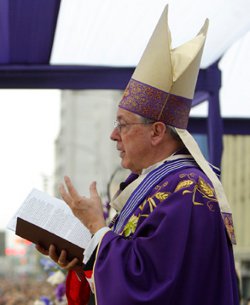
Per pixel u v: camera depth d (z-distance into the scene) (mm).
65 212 4910
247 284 16953
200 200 4352
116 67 9102
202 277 4230
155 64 4703
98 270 4227
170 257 4156
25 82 9094
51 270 10000
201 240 4254
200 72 8938
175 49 4824
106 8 7695
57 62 9086
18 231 4906
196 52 4730
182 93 4707
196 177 4449
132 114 4723
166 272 4125
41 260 9953
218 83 8906
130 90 4777
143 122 4703
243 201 32062
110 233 4402
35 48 8781
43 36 8445
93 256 4402
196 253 4230
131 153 4727
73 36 8445
